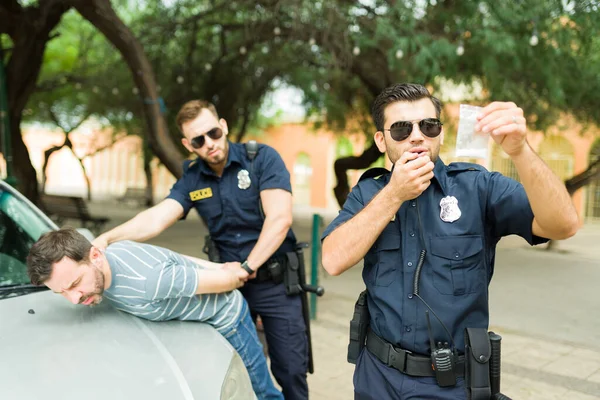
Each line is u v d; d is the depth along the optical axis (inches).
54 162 1472.7
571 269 321.1
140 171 1294.3
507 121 53.0
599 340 182.1
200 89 442.9
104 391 59.3
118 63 465.7
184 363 70.5
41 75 577.0
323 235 70.0
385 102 65.0
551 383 144.9
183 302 81.2
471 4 270.7
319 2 306.8
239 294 93.4
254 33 367.2
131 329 74.8
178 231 459.8
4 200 102.3
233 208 103.1
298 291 106.7
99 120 667.4
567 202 55.3
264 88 467.5
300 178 968.3
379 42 299.4
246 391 75.9
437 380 62.2
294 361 107.0
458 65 289.4
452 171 67.6
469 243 63.6
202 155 100.0
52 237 69.2
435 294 63.4
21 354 64.1
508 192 62.7
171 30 402.0
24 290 84.9
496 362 62.3
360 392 69.7
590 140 582.2
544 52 273.4
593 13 258.4
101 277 71.6
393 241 66.4
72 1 258.1
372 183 71.9
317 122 557.9
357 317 70.4
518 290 259.9
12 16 316.2
